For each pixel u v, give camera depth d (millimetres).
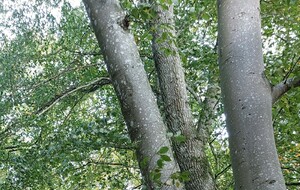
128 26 3297
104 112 7547
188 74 6422
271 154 2418
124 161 7238
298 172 6457
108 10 3271
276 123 6121
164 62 5328
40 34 7117
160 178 2975
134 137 3104
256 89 2578
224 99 2656
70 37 7355
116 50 3195
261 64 2676
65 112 7801
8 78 6750
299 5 5668
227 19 2781
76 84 7637
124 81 3148
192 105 6715
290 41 5898
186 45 6406
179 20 6410
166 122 5305
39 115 6609
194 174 4996
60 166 6148
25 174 6039
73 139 5426
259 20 2797
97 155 6816
